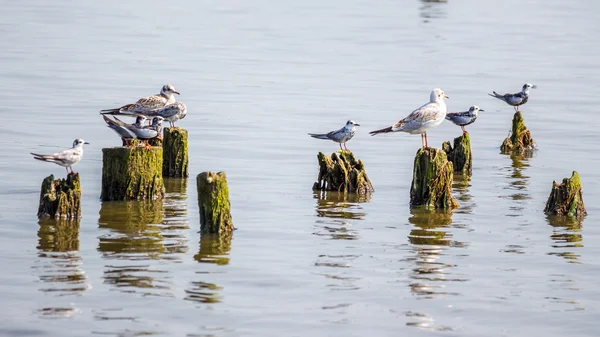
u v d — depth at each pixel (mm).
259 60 52219
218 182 21047
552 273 19109
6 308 16484
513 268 19344
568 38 62656
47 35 58688
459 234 21734
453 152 28875
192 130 34469
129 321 16109
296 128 35406
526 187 27000
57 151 30234
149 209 23297
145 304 16828
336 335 15820
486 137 35062
